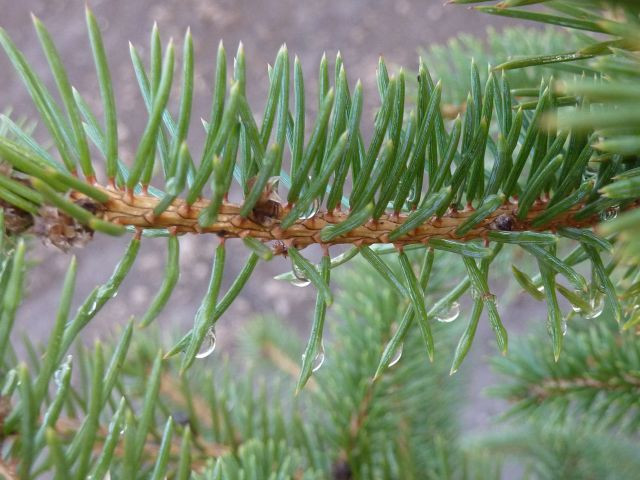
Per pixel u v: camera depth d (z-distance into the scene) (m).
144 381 0.17
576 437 0.20
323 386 0.18
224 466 0.12
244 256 0.51
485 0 0.08
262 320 0.26
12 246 0.08
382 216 0.09
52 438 0.07
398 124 0.09
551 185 0.10
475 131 0.09
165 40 0.56
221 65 0.08
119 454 0.13
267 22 0.56
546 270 0.09
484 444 0.23
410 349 0.17
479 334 0.44
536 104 0.09
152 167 0.08
